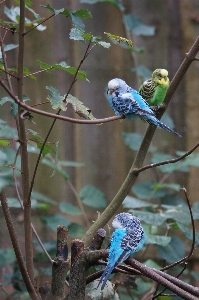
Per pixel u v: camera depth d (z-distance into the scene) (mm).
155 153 8141
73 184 8812
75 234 7227
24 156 4246
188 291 3852
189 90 8875
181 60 8922
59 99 4102
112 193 8891
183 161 7824
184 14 8891
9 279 7008
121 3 8492
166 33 8930
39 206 7016
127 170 8875
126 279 5621
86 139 8828
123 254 4273
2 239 8586
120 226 4723
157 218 6098
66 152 8781
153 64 8938
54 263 4301
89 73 8781
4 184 3285
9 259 7406
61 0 8625
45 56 8664
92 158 8852
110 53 8812
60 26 8656
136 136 8062
